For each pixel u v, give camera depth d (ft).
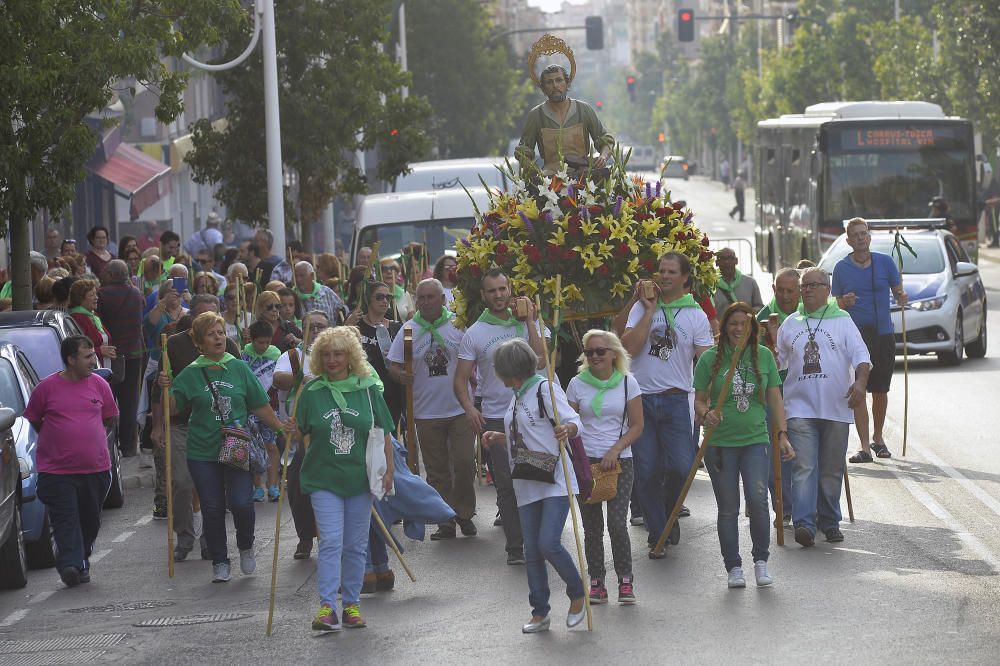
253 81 217.56
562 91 106.22
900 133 229.25
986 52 343.26
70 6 127.54
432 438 95.76
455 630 71.77
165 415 89.56
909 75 393.50
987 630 67.15
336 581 72.84
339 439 73.36
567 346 101.09
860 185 229.45
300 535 91.81
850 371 88.79
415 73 460.14
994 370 167.94
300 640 71.20
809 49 521.24
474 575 84.33
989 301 248.52
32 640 73.92
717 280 101.09
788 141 262.67
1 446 84.58
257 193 223.92
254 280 166.71
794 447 87.40
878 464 113.60
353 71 219.82
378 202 189.88
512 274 99.25
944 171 229.45
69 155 126.31
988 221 377.50
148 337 134.21
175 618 77.46
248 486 87.45
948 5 351.87
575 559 86.69
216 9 141.38
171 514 89.30
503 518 86.33
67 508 87.86
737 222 531.09
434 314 95.76
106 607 81.51
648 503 86.38
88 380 89.56
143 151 301.02
